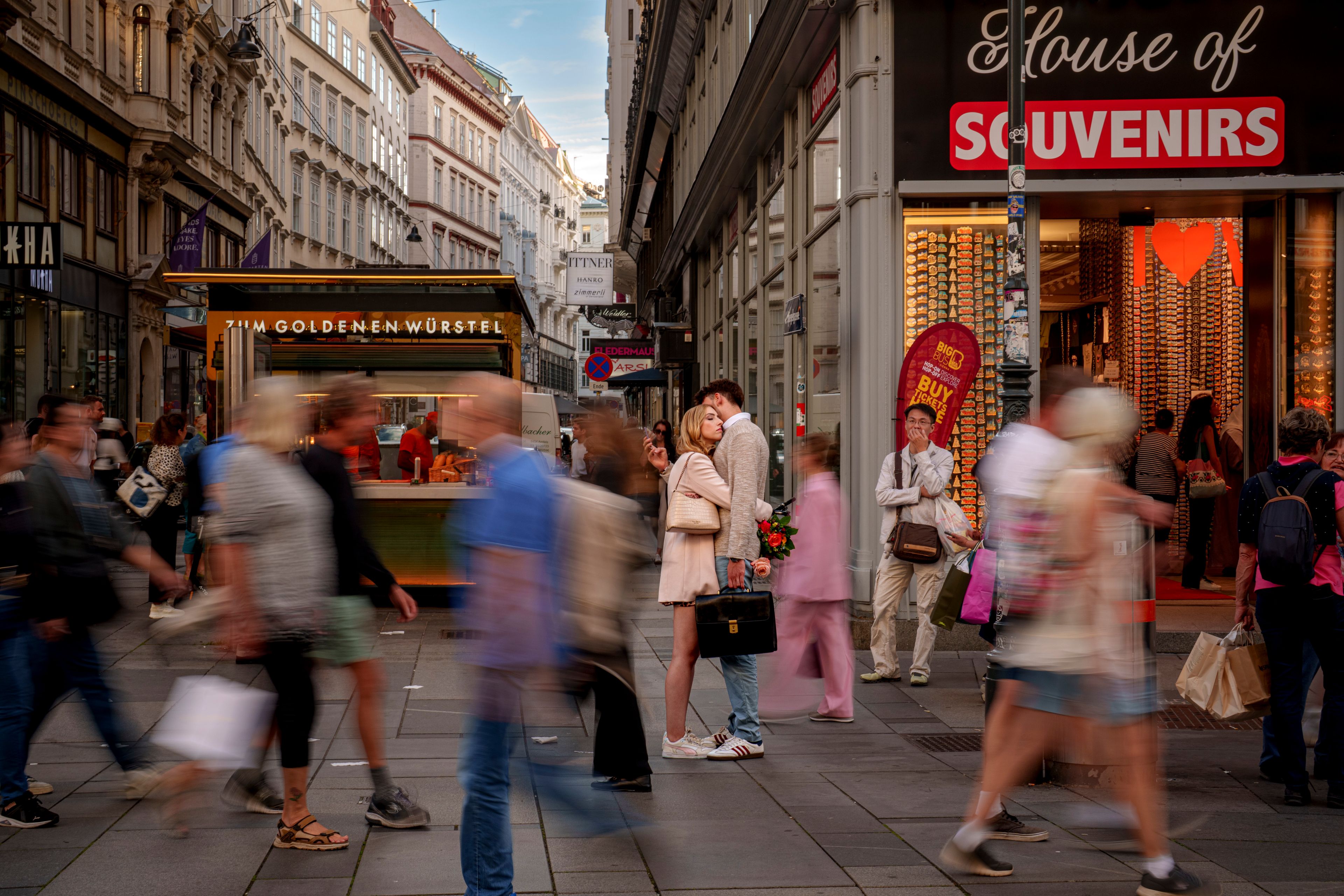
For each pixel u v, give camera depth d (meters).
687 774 6.30
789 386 14.73
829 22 11.47
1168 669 9.29
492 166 89.00
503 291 12.88
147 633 10.46
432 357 12.80
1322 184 10.30
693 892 4.48
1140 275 14.05
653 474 10.70
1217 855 4.97
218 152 36.97
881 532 9.00
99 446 14.03
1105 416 4.48
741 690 6.70
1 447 5.45
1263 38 10.36
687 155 26.94
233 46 32.72
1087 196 10.54
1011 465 4.62
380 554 12.12
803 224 13.77
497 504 4.12
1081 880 4.63
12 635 5.25
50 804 5.56
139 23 30.06
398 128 66.31
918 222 10.51
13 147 22.59
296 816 4.94
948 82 10.35
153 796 5.64
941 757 6.71
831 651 7.54
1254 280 11.12
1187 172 10.38
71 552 5.45
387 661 9.42
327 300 12.86
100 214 27.91
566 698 4.14
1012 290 8.41
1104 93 10.35
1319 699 7.48
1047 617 4.52
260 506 4.75
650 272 44.47
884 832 5.27
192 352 35.69
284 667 4.89
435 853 4.87
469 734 4.12
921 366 10.27
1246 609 6.18
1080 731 4.58
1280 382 10.76
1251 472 11.30
